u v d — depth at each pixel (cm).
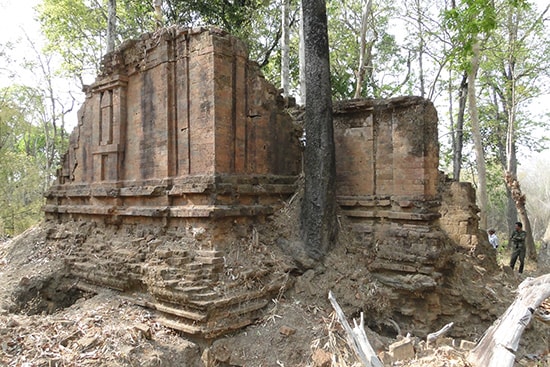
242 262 820
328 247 930
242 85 920
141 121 995
